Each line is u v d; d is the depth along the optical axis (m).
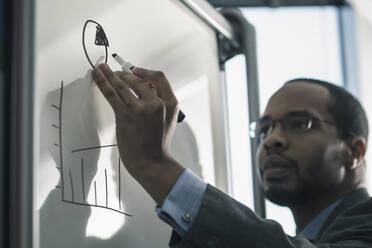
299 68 2.24
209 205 0.68
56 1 0.67
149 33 0.92
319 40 2.33
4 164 0.60
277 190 1.07
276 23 2.26
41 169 0.62
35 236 0.60
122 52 0.83
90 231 0.71
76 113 0.70
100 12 0.77
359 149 1.13
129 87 0.74
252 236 0.67
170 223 0.68
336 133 1.10
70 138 0.68
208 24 1.20
